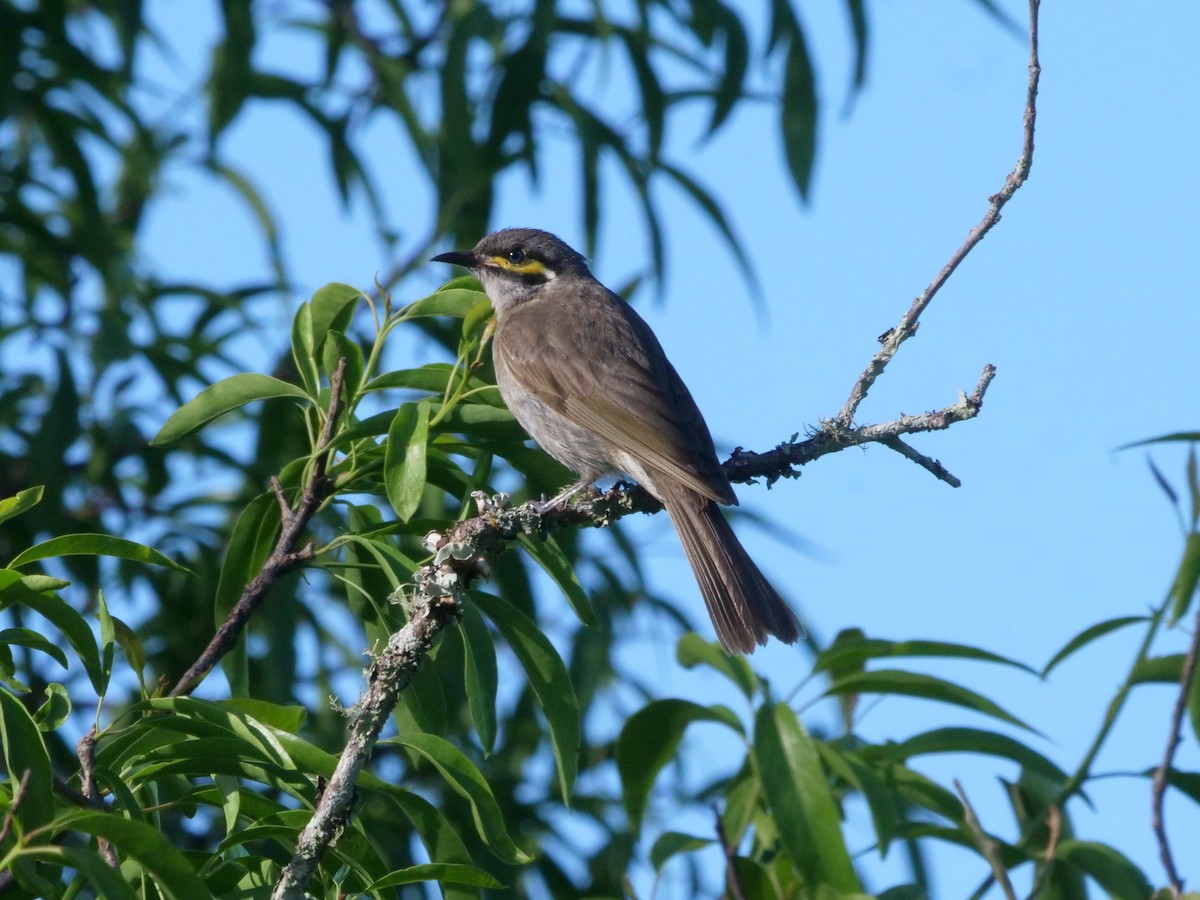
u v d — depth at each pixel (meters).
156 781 7.73
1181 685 7.16
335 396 8.50
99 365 12.56
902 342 9.45
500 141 14.68
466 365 8.84
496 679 8.23
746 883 8.18
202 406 8.82
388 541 8.90
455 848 7.30
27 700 11.98
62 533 12.45
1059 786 9.09
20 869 6.18
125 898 5.55
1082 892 8.92
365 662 8.98
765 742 8.12
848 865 7.85
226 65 14.59
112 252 13.65
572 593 8.59
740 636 10.48
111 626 6.99
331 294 8.98
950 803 8.86
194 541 12.97
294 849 7.06
